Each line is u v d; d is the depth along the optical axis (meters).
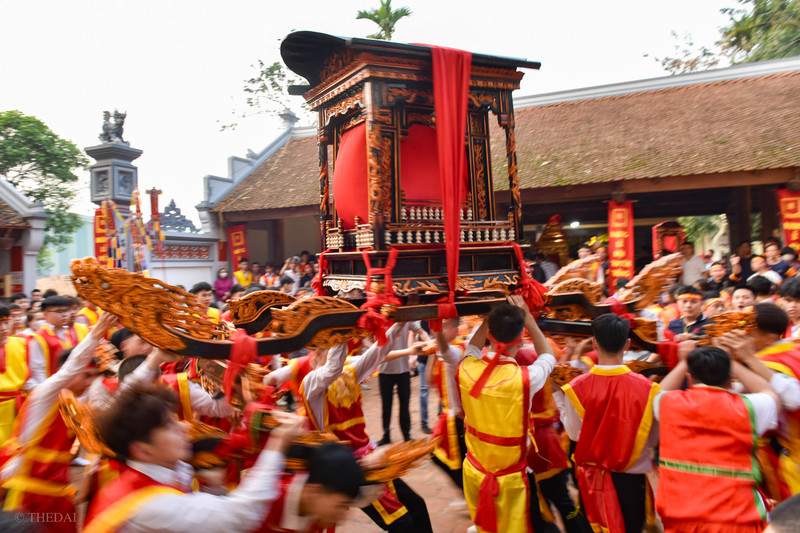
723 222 20.69
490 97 3.17
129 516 1.65
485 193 3.33
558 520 3.79
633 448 2.63
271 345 2.32
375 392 8.09
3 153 16.42
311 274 11.77
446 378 3.57
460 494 4.33
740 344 2.69
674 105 12.35
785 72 12.12
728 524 2.19
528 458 3.29
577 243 15.50
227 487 2.70
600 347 2.76
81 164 18.23
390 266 2.65
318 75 3.32
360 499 2.14
